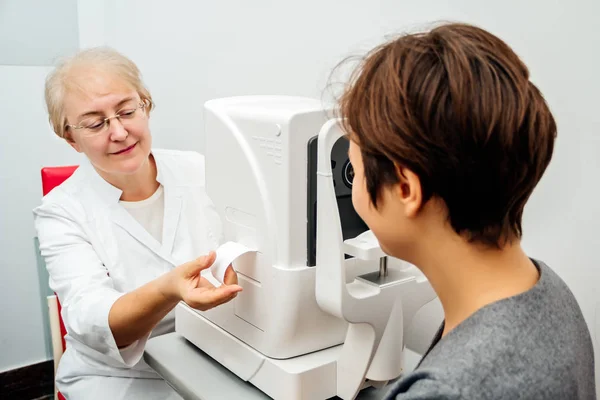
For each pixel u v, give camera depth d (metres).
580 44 0.85
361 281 0.79
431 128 0.47
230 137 0.83
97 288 1.03
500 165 0.47
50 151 1.99
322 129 0.71
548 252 0.95
